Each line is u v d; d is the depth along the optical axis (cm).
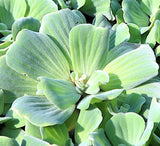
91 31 27
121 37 32
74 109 25
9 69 27
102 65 28
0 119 24
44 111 24
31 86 27
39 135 23
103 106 25
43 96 26
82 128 24
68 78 28
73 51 27
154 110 23
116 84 27
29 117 22
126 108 26
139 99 26
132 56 28
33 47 27
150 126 21
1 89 26
